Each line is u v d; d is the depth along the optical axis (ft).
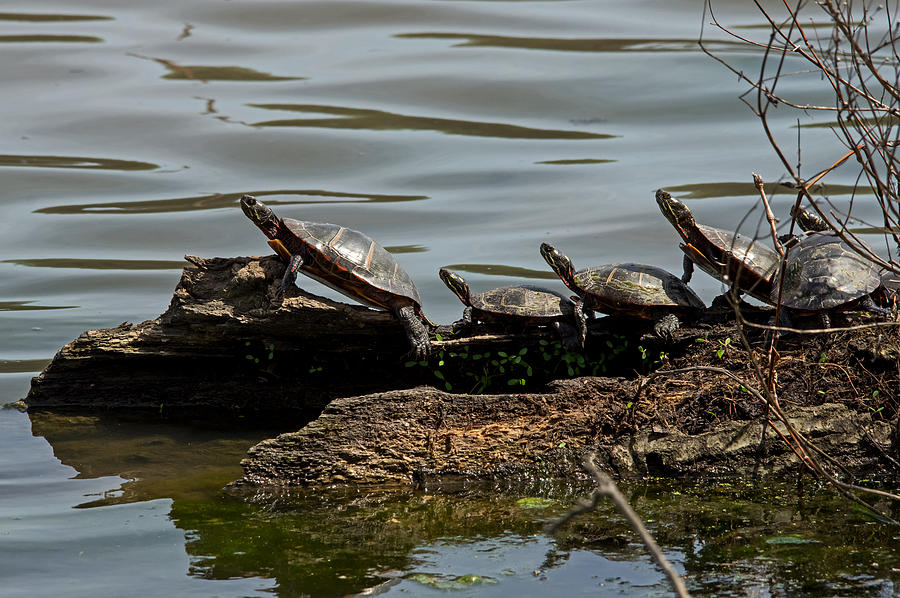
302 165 108.06
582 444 51.26
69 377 64.13
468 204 98.27
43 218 95.61
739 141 109.09
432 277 82.28
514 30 150.10
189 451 56.34
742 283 58.39
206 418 62.69
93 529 44.78
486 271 82.99
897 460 49.29
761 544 41.91
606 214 93.15
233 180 104.53
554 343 58.95
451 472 51.11
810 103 116.78
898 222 44.57
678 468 50.06
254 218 59.21
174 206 98.63
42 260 87.61
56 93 126.82
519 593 37.99
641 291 56.65
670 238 87.76
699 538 42.70
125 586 38.86
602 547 42.16
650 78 128.47
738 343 54.90
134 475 52.42
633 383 53.06
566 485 49.96
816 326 54.49
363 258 59.00
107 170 106.42
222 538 43.88
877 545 41.47
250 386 63.93
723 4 153.69
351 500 48.78
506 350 59.47
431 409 52.44
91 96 125.80
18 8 163.43
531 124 118.52
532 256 85.61
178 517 46.47
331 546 42.93
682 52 135.03
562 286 79.56
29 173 104.73
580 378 54.13
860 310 54.70
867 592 37.04
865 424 49.67
